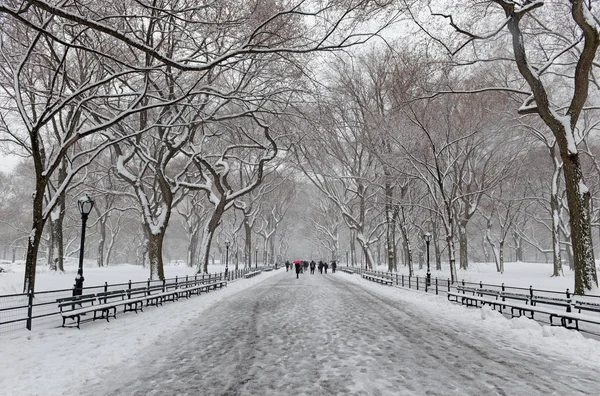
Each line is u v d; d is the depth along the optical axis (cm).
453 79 2650
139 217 5625
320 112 2427
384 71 3017
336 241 7281
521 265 5688
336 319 1338
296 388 626
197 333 1094
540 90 1598
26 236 5353
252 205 5891
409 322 1277
